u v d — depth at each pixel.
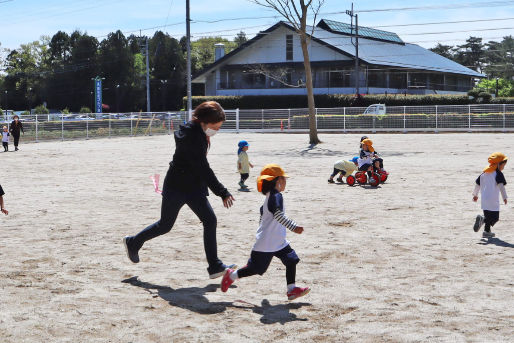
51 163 20.94
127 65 105.81
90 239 7.96
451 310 4.92
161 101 107.00
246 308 5.05
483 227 8.58
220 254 7.04
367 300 5.22
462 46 135.12
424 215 9.63
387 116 44.44
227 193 5.61
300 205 10.81
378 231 8.37
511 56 107.81
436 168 17.22
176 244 7.59
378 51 62.06
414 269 6.30
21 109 125.62
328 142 32.06
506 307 5.00
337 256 6.91
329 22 66.31
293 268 5.17
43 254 7.07
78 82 107.88
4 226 8.91
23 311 4.94
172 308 5.05
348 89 58.19
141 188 13.60
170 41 108.94
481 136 35.81
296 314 4.87
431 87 65.06
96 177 16.08
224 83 63.41
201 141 5.57
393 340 4.24
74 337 4.34
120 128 43.62
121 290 5.59
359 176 13.75
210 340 4.28
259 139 36.69
